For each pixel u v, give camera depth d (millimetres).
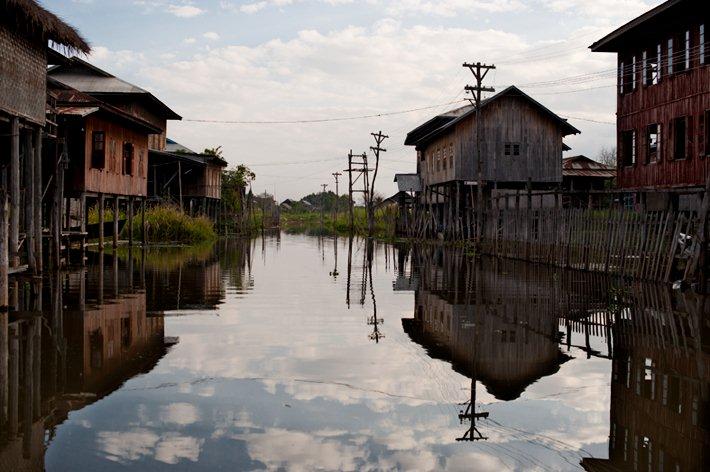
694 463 5008
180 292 15508
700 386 7309
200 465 4836
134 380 7211
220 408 6254
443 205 49031
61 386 6926
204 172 52938
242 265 24391
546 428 5840
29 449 5105
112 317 11562
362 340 9781
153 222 37500
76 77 41469
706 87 22391
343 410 6266
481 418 6090
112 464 4824
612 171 48375
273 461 4949
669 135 24719
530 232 26625
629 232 19281
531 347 9383
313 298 14906
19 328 10273
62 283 16719
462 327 11055
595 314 12492
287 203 188500
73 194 26031
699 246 15969
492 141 37875
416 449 5270
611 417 6176
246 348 9070
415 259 29078
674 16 24344
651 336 10281
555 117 37844
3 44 14586
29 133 16812
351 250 37219
